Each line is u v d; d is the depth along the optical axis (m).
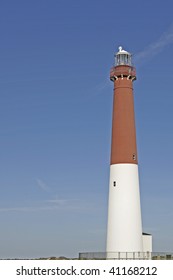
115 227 62.28
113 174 63.28
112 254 61.44
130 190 62.50
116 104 64.25
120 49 66.25
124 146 63.12
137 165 63.69
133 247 61.75
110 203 63.16
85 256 60.47
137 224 62.41
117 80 64.69
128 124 63.59
